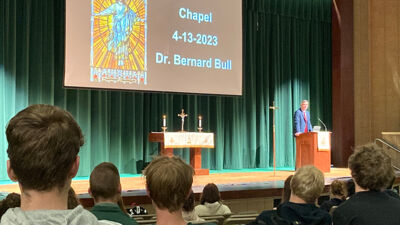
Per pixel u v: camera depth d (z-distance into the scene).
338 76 12.02
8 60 8.55
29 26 8.83
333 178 8.57
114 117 9.76
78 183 7.95
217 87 10.05
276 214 2.47
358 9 12.03
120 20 9.05
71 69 8.60
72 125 0.97
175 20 9.61
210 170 10.88
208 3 9.99
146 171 1.90
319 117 12.22
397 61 11.90
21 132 0.92
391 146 10.99
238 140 11.16
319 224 2.40
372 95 11.99
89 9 8.76
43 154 0.91
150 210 6.26
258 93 11.50
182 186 1.83
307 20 12.18
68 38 8.58
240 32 10.35
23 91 8.70
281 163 11.71
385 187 2.20
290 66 11.89
